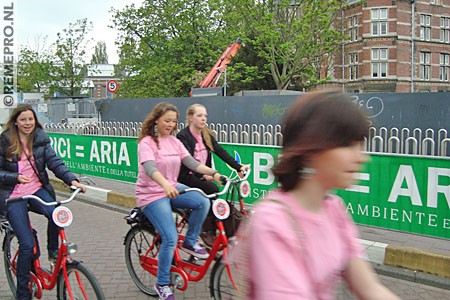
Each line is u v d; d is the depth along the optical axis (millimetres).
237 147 6426
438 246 5645
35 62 32094
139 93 28453
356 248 1450
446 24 41281
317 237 1292
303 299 1171
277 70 25266
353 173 1258
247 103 12141
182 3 27797
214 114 12805
